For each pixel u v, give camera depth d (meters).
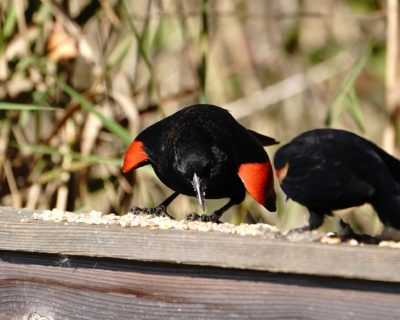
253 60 15.43
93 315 7.29
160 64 13.76
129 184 12.05
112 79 12.52
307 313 6.52
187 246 6.84
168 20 13.40
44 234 7.43
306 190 7.03
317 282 6.50
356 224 12.70
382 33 15.53
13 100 11.96
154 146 9.77
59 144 11.94
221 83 14.20
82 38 11.91
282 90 14.54
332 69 15.14
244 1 16.20
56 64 12.05
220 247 6.73
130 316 7.14
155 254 6.94
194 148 9.37
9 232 7.59
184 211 12.38
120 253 7.09
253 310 6.70
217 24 15.16
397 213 6.66
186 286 6.94
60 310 7.45
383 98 15.52
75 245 7.29
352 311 6.39
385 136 12.53
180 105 13.97
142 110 12.16
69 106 11.96
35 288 7.56
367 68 15.53
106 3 11.82
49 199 11.89
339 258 6.36
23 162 12.22
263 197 9.48
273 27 15.88
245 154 9.59
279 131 14.74
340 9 15.86
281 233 6.96
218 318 6.82
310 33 15.91
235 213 12.79
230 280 6.79
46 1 11.76
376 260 6.26
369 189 6.75
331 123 11.65
